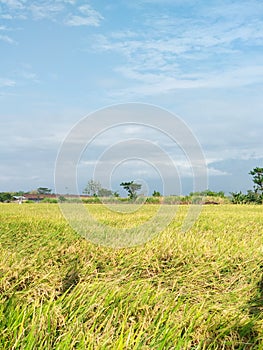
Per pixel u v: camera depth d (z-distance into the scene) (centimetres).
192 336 345
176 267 533
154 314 377
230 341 336
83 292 395
